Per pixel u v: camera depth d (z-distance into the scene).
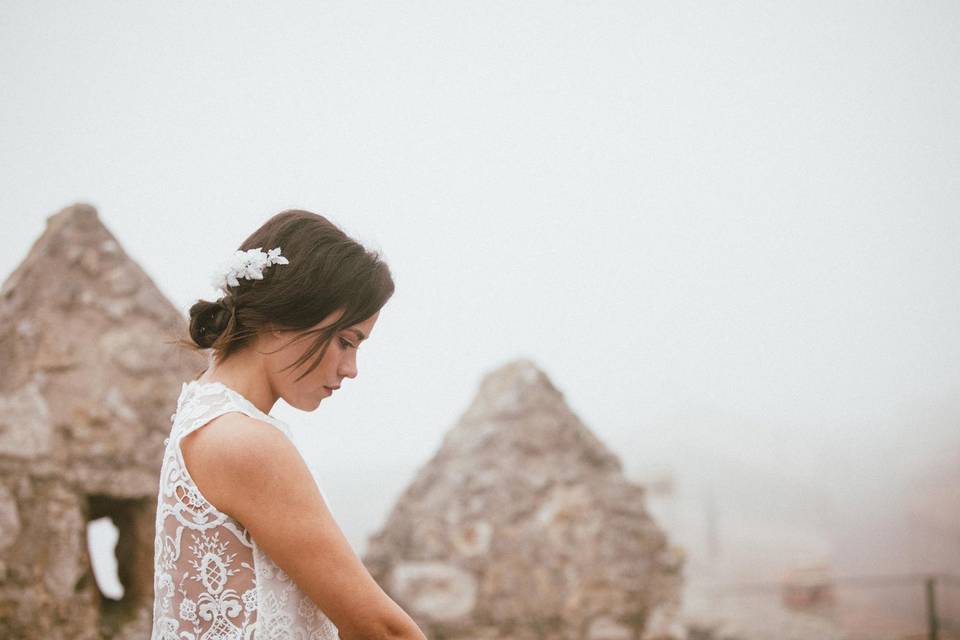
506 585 4.17
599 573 4.29
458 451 4.45
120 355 2.96
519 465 4.37
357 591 1.16
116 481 2.85
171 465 1.23
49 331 2.88
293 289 1.22
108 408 2.89
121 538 2.99
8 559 2.65
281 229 1.28
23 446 2.74
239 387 1.28
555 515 4.33
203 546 1.18
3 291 2.96
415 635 1.19
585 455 4.54
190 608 1.19
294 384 1.30
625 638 4.23
